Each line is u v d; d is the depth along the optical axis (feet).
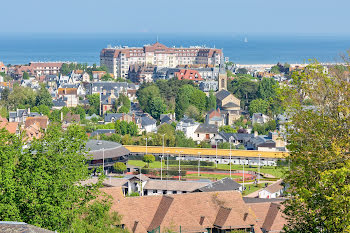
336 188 514.68
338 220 514.27
